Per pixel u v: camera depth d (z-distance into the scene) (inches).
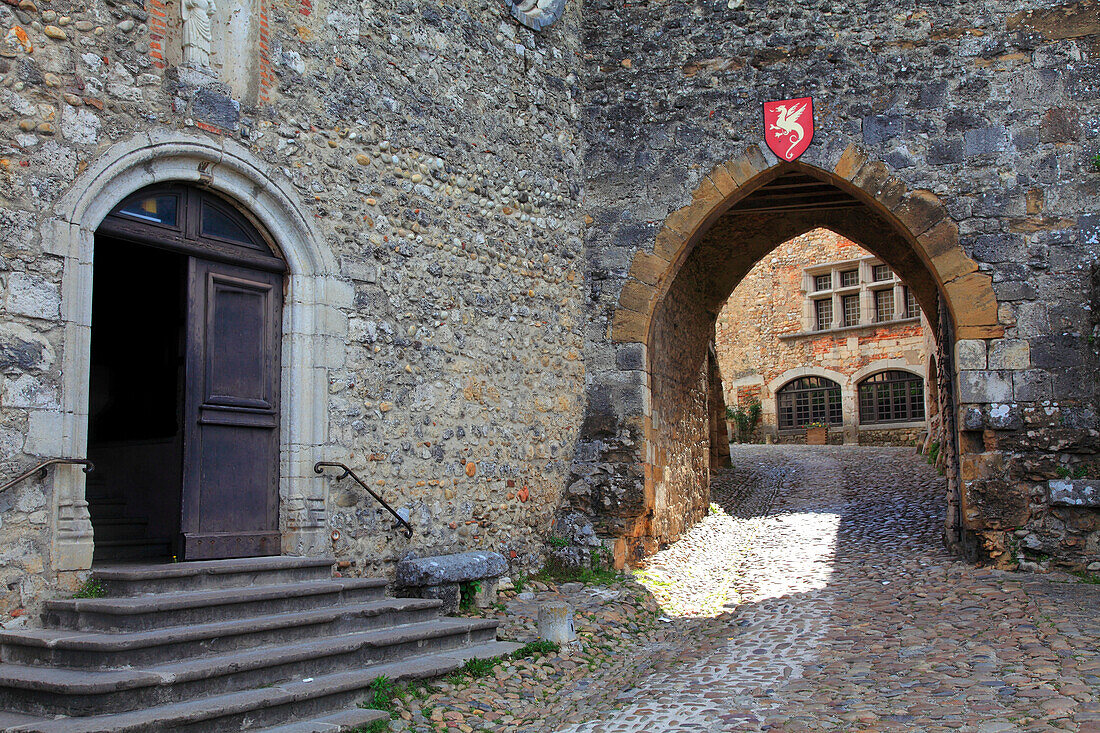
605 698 190.1
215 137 213.6
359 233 246.4
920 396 801.6
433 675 190.7
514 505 293.0
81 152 189.0
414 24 270.1
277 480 229.1
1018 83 309.9
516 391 297.3
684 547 359.9
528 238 308.7
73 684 144.3
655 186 334.0
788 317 884.6
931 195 311.6
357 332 242.8
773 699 177.9
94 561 212.7
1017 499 291.6
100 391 263.7
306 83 236.5
